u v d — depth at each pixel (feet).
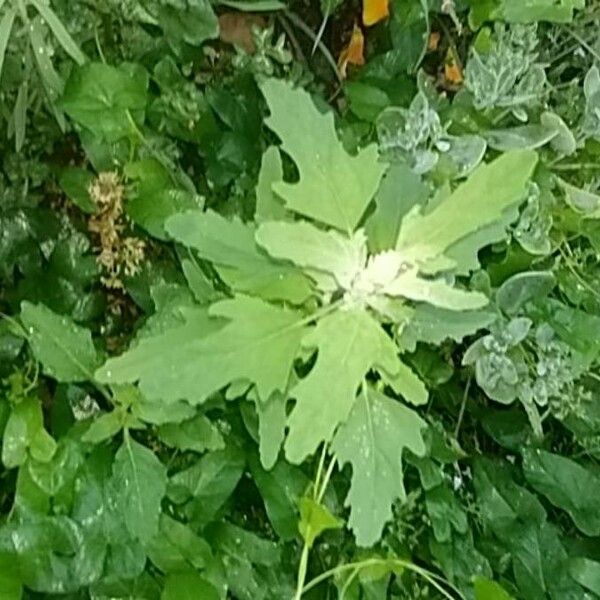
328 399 1.06
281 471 1.37
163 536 1.30
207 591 1.27
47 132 1.57
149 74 1.55
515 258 1.51
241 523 1.45
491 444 1.66
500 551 1.51
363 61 1.76
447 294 1.13
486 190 1.13
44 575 1.26
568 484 1.53
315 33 1.80
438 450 1.49
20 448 1.30
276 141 1.59
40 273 1.49
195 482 1.35
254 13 1.76
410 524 1.49
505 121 1.60
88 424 1.34
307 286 1.15
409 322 1.21
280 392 1.14
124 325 1.54
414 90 1.63
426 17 1.59
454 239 1.13
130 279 1.48
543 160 1.56
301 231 1.11
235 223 1.14
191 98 1.54
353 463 1.11
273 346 1.09
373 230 1.20
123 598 1.28
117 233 1.48
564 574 1.48
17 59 1.51
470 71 1.53
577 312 1.53
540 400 1.51
